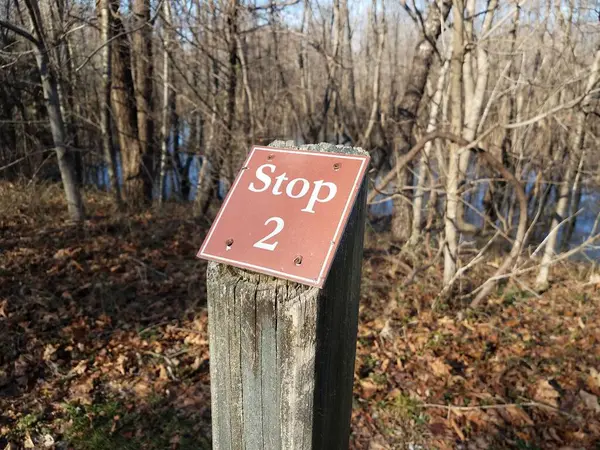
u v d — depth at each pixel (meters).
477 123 5.20
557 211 5.59
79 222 6.92
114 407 3.16
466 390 3.46
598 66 4.99
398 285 5.27
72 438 2.88
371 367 3.73
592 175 6.40
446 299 4.92
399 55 14.48
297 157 1.30
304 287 1.12
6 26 5.72
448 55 5.84
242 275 1.20
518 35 5.75
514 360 3.89
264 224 1.22
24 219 6.80
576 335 4.38
